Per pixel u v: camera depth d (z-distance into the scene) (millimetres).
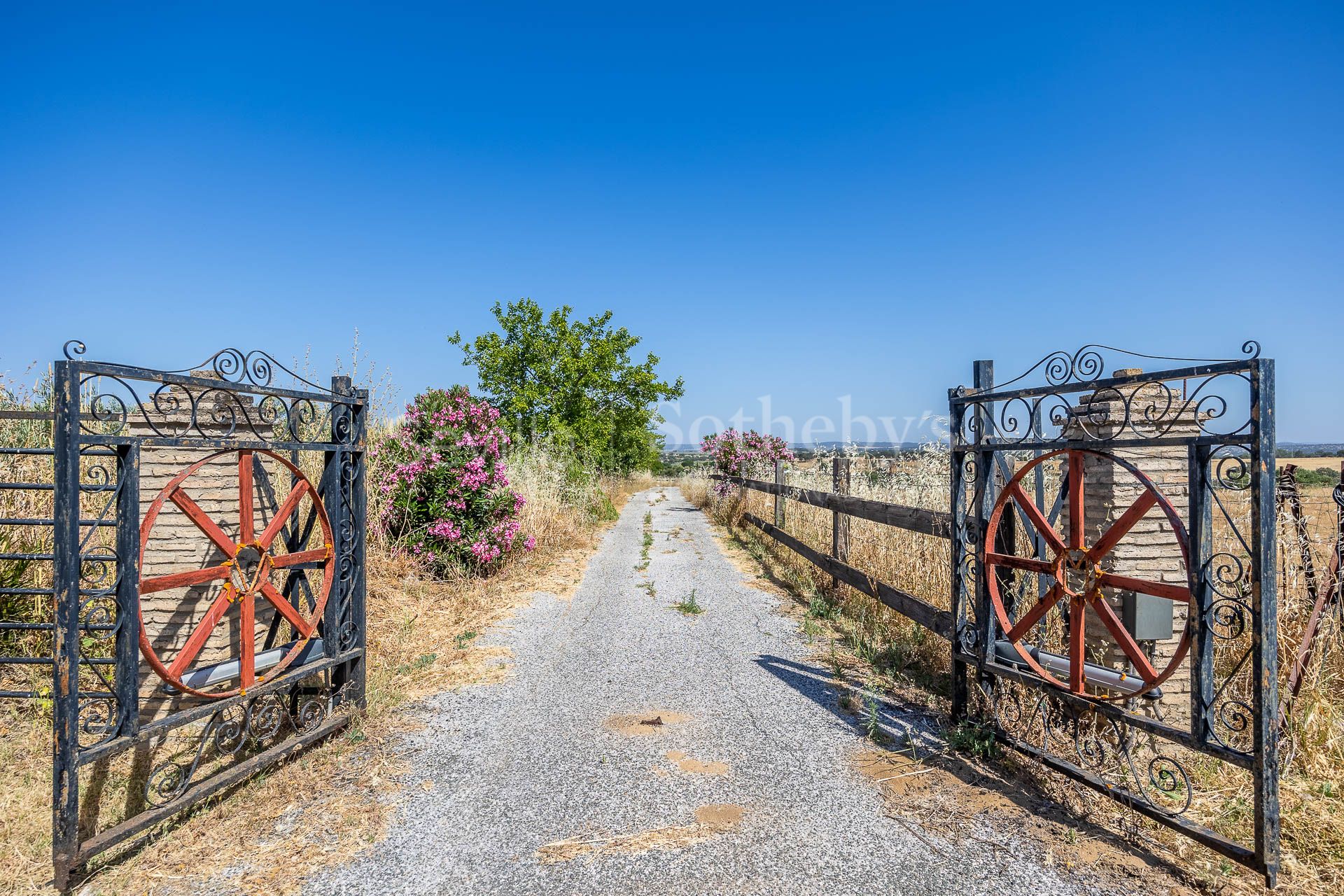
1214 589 2697
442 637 6027
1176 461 3855
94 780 3432
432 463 8031
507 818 3109
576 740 3971
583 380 18828
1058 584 3418
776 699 4625
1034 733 3826
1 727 4020
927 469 7750
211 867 2748
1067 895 2537
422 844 2902
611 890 2592
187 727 3938
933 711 4367
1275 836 2486
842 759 3719
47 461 5625
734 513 14758
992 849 2850
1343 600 3980
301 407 4262
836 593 7289
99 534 5016
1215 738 2680
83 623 2754
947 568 5945
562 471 14219
